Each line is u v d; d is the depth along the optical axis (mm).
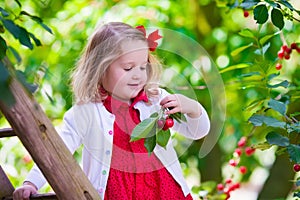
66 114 2625
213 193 4297
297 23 4773
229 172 5332
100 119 2545
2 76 1579
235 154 3730
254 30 4949
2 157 4867
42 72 2344
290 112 4594
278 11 2748
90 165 2559
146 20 4832
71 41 4938
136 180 2568
